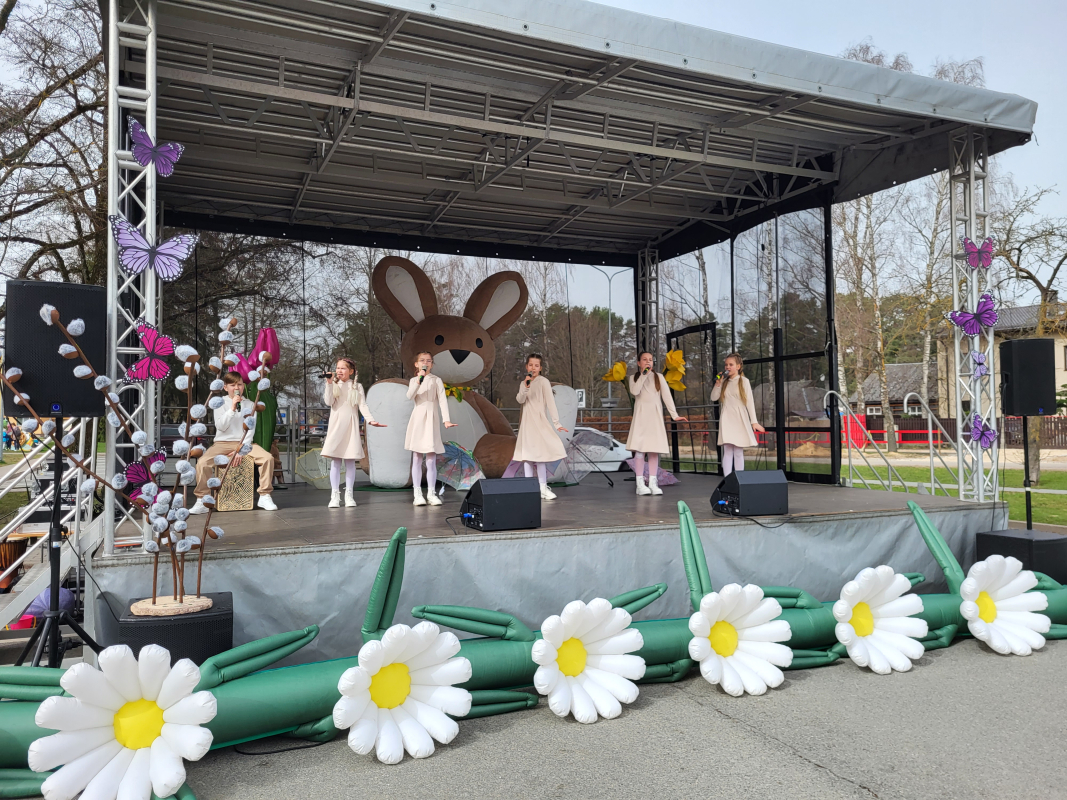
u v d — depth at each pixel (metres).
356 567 4.41
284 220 10.44
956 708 3.89
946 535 6.24
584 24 5.26
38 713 2.70
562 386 9.25
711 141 8.58
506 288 9.87
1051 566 5.77
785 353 9.49
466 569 4.61
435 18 5.32
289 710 3.37
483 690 3.89
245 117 7.68
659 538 5.14
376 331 11.16
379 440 8.55
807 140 8.36
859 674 4.50
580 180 9.55
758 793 2.93
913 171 7.90
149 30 4.59
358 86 6.52
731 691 4.06
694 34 5.64
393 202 10.11
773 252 9.67
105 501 4.14
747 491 5.54
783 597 4.66
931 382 31.02
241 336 10.38
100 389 3.77
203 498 3.76
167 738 2.92
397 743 3.29
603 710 3.76
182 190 9.53
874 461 20.89
